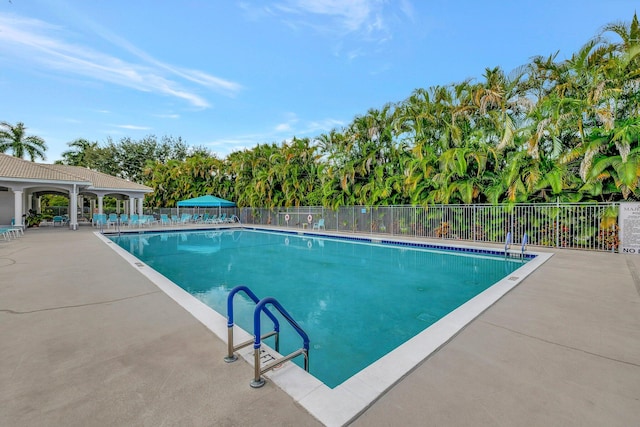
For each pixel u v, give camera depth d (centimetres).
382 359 297
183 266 992
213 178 3183
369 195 1812
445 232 1449
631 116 992
